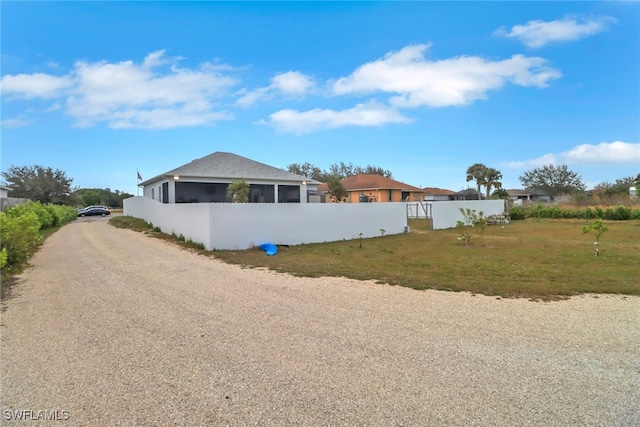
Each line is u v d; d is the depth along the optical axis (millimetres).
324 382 2830
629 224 21047
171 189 19938
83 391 2719
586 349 3516
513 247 11867
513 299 5434
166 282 6652
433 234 17156
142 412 2422
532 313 4715
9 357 3352
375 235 16469
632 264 8477
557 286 6234
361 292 5879
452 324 4258
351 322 4336
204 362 3219
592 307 5016
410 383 2809
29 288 6164
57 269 7918
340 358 3289
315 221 13977
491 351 3455
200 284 6488
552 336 3869
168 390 2721
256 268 8133
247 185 18906
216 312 4754
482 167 47875
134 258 9430
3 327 4191
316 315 4617
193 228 12219
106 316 4602
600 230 11234
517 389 2717
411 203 27578
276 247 11828
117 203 61625
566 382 2832
